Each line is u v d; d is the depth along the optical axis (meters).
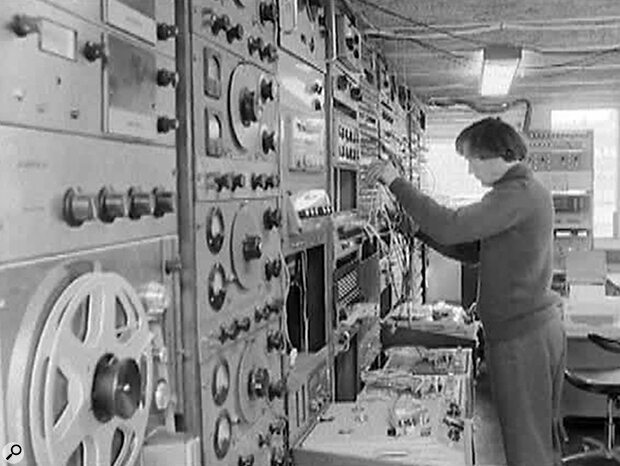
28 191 1.10
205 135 1.75
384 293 4.66
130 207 1.41
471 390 3.82
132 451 1.35
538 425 3.08
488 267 3.07
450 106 8.45
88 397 1.18
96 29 1.28
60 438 1.11
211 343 1.78
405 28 4.51
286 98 2.47
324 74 3.03
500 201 2.96
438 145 9.69
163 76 1.54
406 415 2.78
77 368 1.16
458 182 9.64
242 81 2.01
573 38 4.99
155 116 1.53
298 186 2.63
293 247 2.53
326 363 2.96
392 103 5.29
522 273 3.02
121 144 1.38
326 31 3.05
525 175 3.04
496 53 4.78
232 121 1.94
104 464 1.24
